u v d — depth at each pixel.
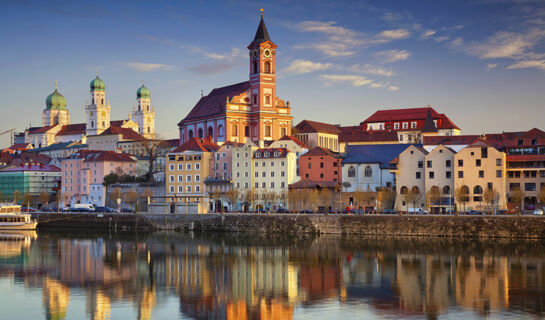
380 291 112.88
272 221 197.88
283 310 100.19
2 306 103.69
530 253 149.75
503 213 195.50
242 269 135.12
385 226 183.88
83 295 111.25
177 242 181.88
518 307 100.69
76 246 176.00
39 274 130.88
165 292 113.19
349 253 155.12
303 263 141.88
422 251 156.00
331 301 105.88
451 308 100.44
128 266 140.00
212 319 95.38
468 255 149.00
